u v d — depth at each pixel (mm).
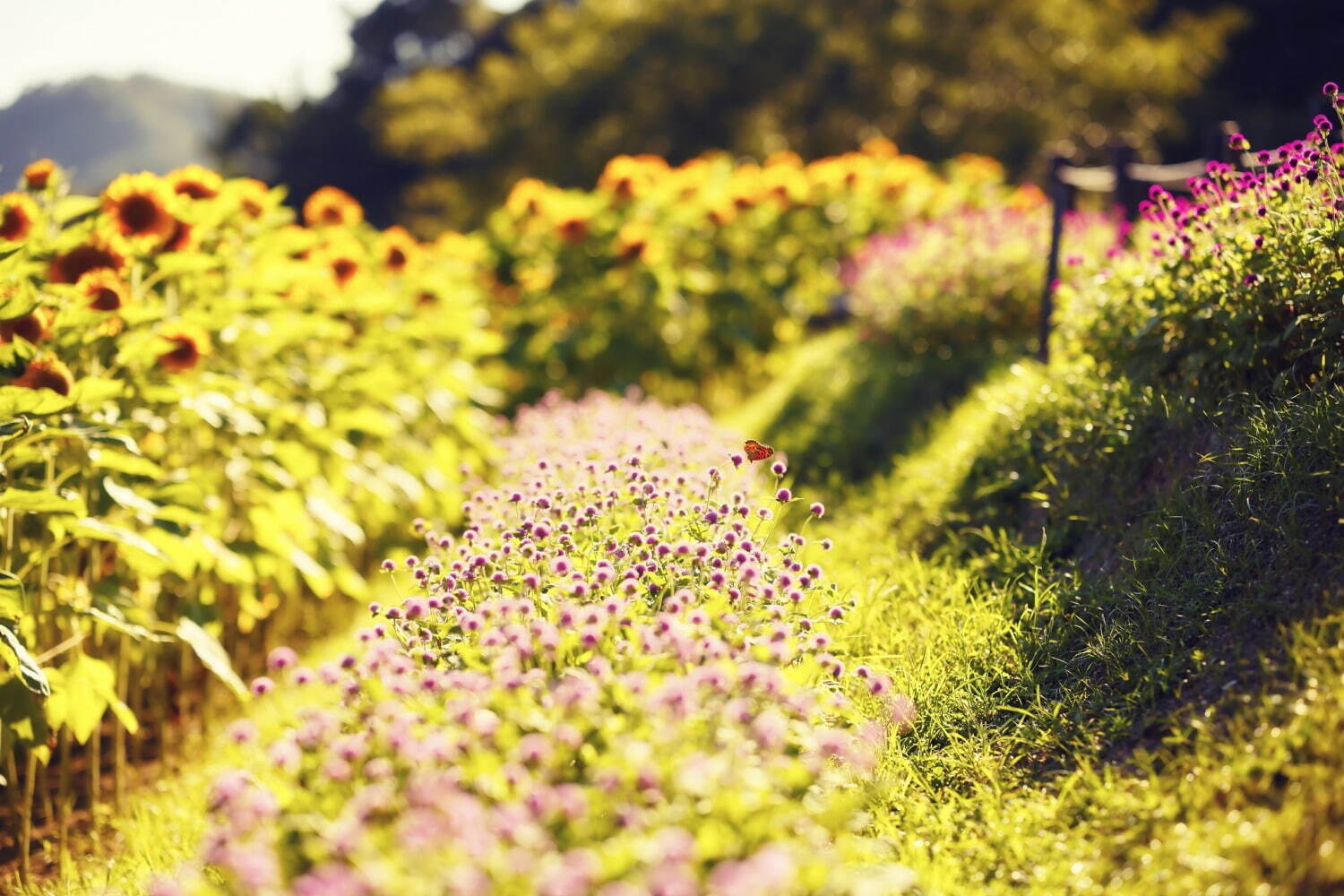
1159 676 3156
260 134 51031
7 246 3463
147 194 4395
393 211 45281
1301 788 2502
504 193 26969
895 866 2410
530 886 1916
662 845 1941
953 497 5078
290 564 5027
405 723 2348
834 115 24688
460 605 3186
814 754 2488
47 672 3625
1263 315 3961
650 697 2354
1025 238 7988
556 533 3525
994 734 3285
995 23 24828
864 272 8898
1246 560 3326
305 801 2301
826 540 3451
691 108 25438
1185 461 4043
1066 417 4789
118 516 4082
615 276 8938
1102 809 2771
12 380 3502
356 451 5992
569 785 2201
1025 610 3773
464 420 7121
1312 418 3457
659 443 4973
